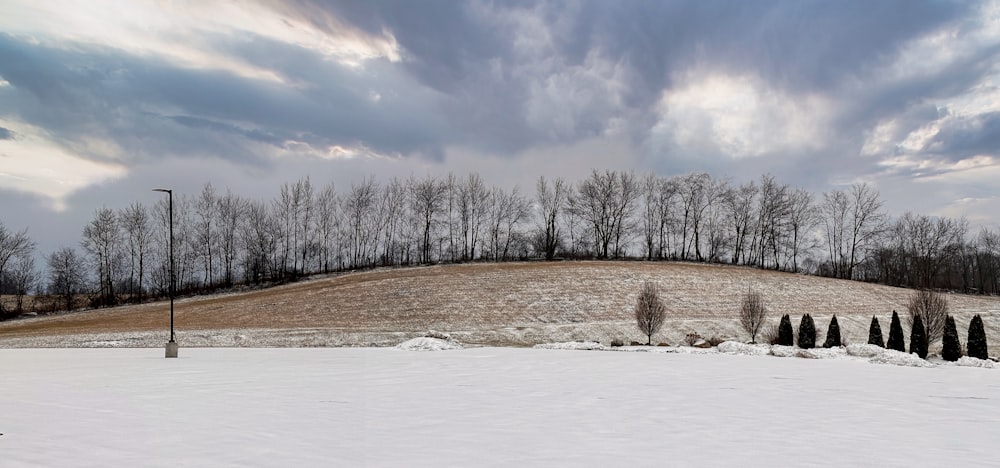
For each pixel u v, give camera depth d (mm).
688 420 10352
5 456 7445
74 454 7559
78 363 21766
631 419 10375
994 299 61188
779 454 8023
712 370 19672
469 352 28062
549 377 16953
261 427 9367
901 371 20703
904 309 52031
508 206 94750
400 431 9188
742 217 91188
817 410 11664
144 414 10477
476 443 8422
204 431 9016
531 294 53844
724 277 62344
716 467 7309
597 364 21469
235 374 17438
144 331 42906
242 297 61062
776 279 62969
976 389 15641
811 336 36312
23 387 14219
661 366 20938
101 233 80562
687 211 93125
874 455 8078
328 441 8438
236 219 86062
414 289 56750
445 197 92938
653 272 63281
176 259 83938
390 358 24062
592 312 48906
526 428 9508
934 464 7691
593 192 92938
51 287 81250
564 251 95375
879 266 87500
